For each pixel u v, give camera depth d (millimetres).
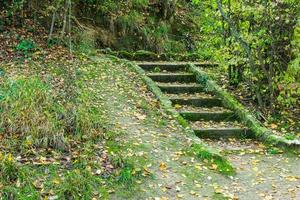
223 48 11102
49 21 13906
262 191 7328
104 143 7898
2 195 6277
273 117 10242
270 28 9992
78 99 9109
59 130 7684
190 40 16844
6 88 8742
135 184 7031
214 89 11297
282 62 10273
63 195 6445
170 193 6992
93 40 14203
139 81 11320
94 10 15195
